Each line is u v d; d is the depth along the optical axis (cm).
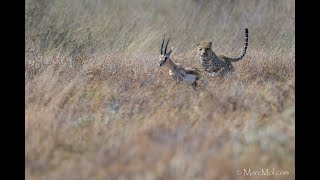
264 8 6312
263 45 5319
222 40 5659
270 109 3131
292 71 4038
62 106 3322
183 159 2541
